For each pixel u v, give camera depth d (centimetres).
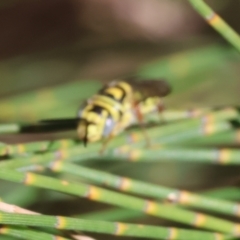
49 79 43
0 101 38
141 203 28
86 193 28
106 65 45
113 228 27
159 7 46
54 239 27
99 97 31
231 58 38
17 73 43
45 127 31
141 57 45
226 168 41
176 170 40
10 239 29
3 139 41
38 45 48
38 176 28
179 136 30
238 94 39
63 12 49
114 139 30
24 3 48
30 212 27
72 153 30
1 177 28
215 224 28
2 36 48
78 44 45
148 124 32
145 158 30
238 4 44
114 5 46
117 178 29
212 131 30
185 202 29
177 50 45
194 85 38
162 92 32
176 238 28
